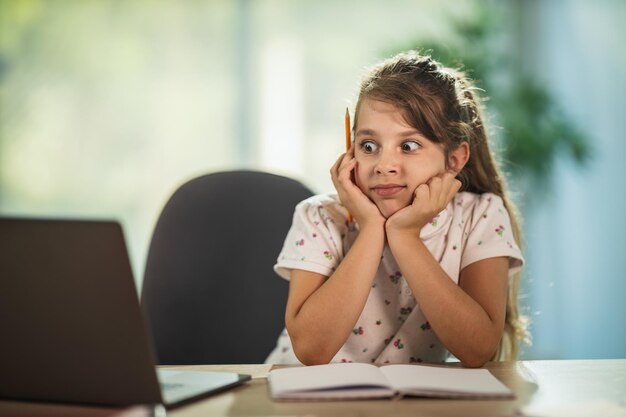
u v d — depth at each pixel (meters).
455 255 1.32
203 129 3.89
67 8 3.88
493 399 0.86
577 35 3.83
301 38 3.89
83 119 3.88
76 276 0.79
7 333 0.83
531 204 3.66
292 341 1.21
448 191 1.23
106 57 3.88
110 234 0.77
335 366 0.96
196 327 1.56
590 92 3.82
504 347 1.46
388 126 1.24
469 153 1.35
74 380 0.83
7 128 3.88
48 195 3.88
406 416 0.79
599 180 3.76
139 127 3.88
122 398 0.82
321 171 3.90
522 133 3.35
